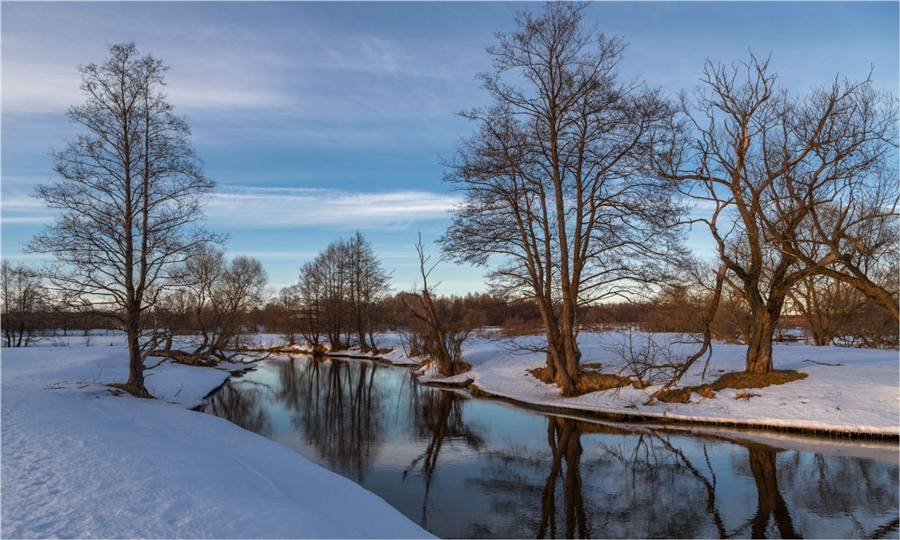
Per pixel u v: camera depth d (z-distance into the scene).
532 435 18.55
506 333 28.77
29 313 20.86
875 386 18.17
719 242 19.34
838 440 16.30
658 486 12.95
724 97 18.89
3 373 21.83
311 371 41.94
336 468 14.59
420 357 42.47
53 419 12.58
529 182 24.34
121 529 6.60
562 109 23.03
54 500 7.43
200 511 7.50
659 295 23.94
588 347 32.00
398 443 17.50
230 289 41.03
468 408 24.02
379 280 60.69
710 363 23.53
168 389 25.14
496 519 10.94
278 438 18.11
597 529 10.46
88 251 19.45
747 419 18.11
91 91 19.58
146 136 20.80
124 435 11.91
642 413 20.09
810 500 11.74
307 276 65.81
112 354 32.25
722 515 11.09
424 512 11.29
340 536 7.48
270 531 7.07
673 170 19.17
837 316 35.22
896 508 11.23
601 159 23.08
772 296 20.25
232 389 30.55
